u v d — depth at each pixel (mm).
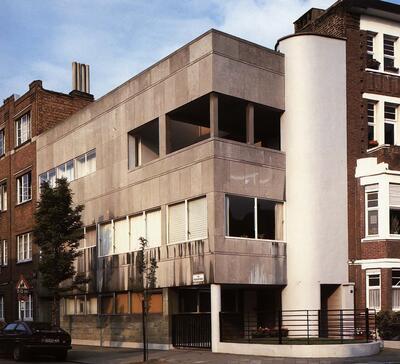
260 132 26844
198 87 22297
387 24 26062
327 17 25906
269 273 22203
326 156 23422
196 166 22094
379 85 25312
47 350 21125
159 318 23250
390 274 22953
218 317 20766
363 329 22703
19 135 37375
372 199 23812
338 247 23234
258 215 22438
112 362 19828
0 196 39125
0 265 38312
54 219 24469
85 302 28969
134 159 26344
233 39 22422
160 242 23703
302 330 20156
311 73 23578
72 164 30703
